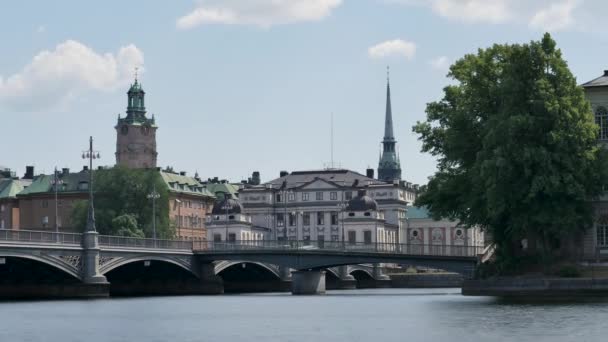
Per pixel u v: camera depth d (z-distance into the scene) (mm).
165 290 165750
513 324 77938
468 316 87250
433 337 70062
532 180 111562
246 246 173625
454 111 122875
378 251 160125
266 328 81625
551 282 114625
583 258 124812
